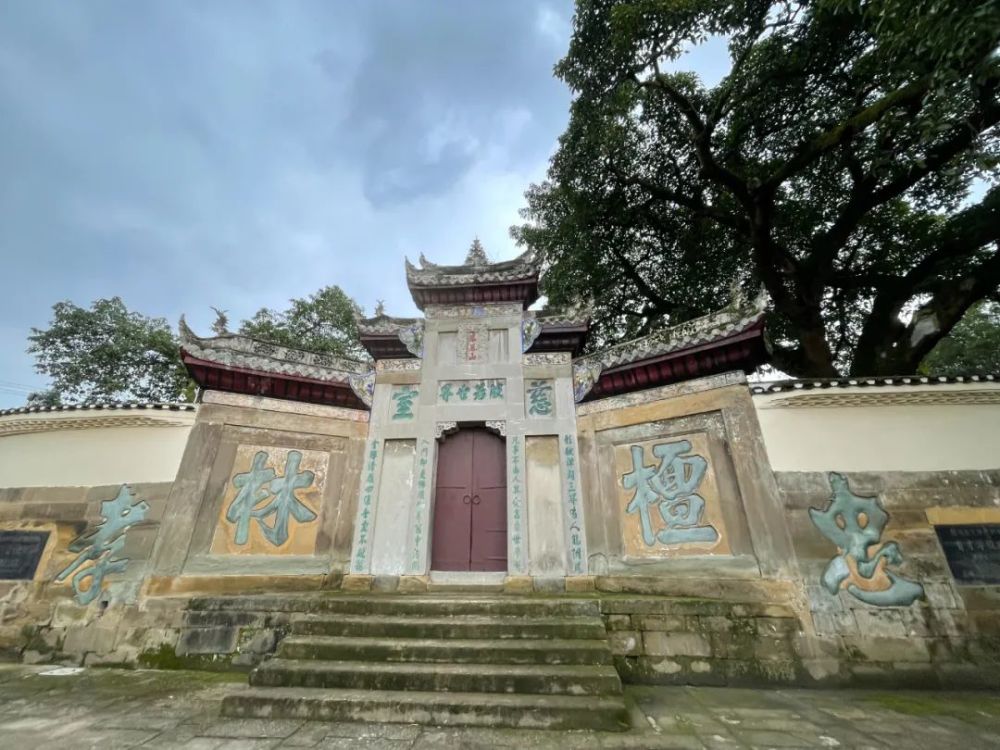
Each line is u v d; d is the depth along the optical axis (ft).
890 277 48.67
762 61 43.68
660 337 26.99
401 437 28.30
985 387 21.91
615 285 58.95
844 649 19.58
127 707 16.31
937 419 22.70
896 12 21.43
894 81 36.65
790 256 48.67
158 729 14.23
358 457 28.30
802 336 48.01
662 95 47.96
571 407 28.30
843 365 57.11
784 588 20.89
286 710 15.05
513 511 25.98
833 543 21.31
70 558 24.88
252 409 28.02
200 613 22.54
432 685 15.93
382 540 25.84
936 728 14.32
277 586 24.59
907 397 22.77
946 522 21.07
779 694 18.07
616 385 27.84
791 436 23.38
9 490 26.71
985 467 21.59
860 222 50.29
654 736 13.62
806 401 23.48
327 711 14.93
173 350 63.93
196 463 26.22
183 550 24.59
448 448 28.86
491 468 28.17
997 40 17.78
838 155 46.16
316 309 69.15
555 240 55.98
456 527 26.91
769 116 47.73
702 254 55.52
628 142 50.44
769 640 19.86
